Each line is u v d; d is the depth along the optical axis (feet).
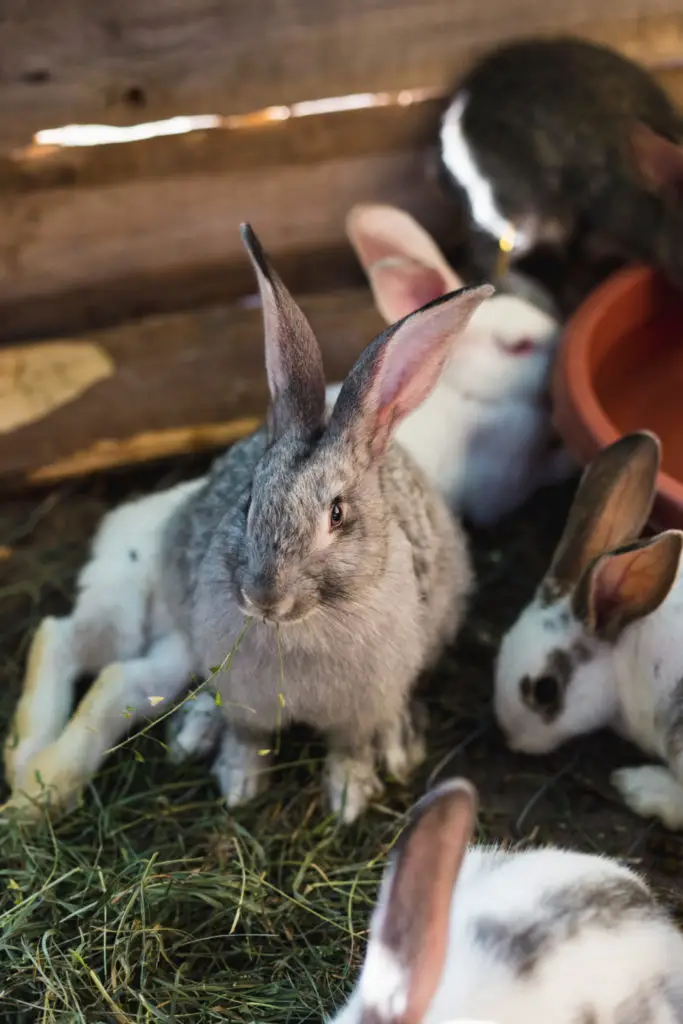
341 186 4.47
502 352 4.18
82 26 4.07
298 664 3.31
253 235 3.16
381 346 3.11
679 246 4.24
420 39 4.34
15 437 4.22
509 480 4.25
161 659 3.68
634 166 4.30
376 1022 2.66
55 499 4.33
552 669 3.56
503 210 4.46
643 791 3.61
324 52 4.28
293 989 3.26
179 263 4.44
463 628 4.01
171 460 4.38
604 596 3.48
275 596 3.05
